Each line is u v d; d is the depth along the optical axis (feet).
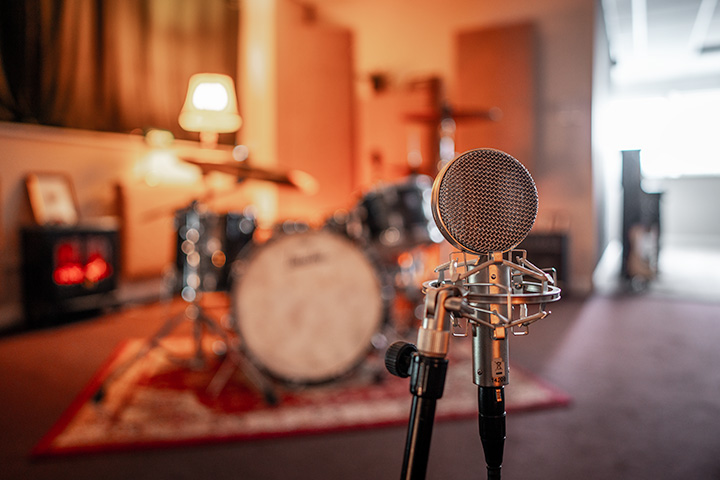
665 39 26.05
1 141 11.93
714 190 34.88
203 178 8.76
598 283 18.49
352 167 19.06
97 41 13.75
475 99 17.42
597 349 10.41
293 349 7.73
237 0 18.47
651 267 18.42
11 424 6.92
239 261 8.01
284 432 6.61
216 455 6.08
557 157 17.08
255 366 7.73
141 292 15.40
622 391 8.07
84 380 8.65
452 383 8.25
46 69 12.49
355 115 19.30
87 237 12.87
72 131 13.24
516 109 17.03
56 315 12.42
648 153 36.11
